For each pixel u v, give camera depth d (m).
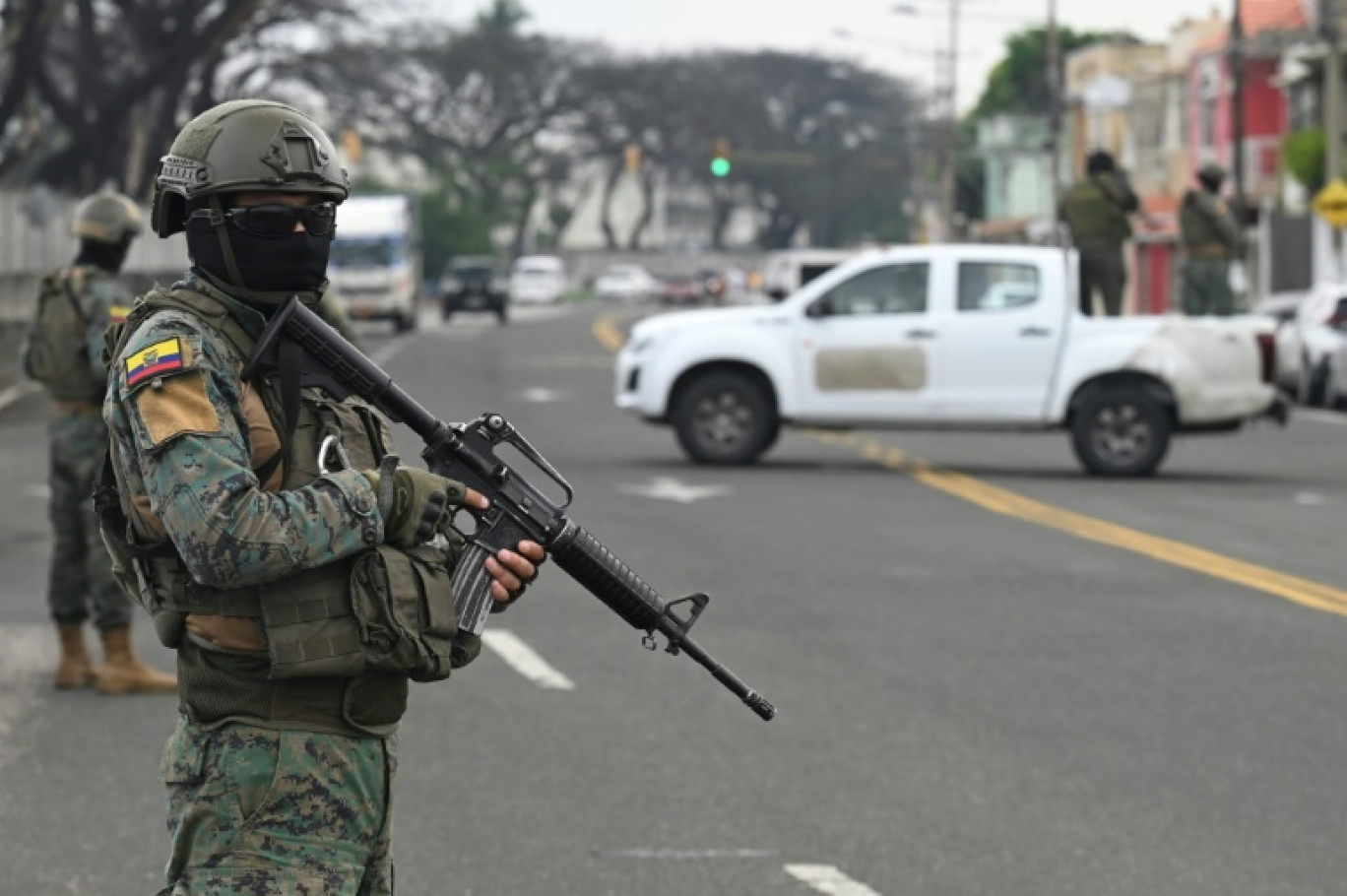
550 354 67.00
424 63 161.88
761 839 11.68
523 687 15.79
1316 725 14.62
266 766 6.12
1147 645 17.72
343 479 6.07
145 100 93.19
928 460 34.19
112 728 14.32
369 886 6.40
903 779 13.04
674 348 32.78
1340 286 48.62
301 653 6.08
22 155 88.50
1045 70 182.12
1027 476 31.91
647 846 11.52
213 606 6.14
